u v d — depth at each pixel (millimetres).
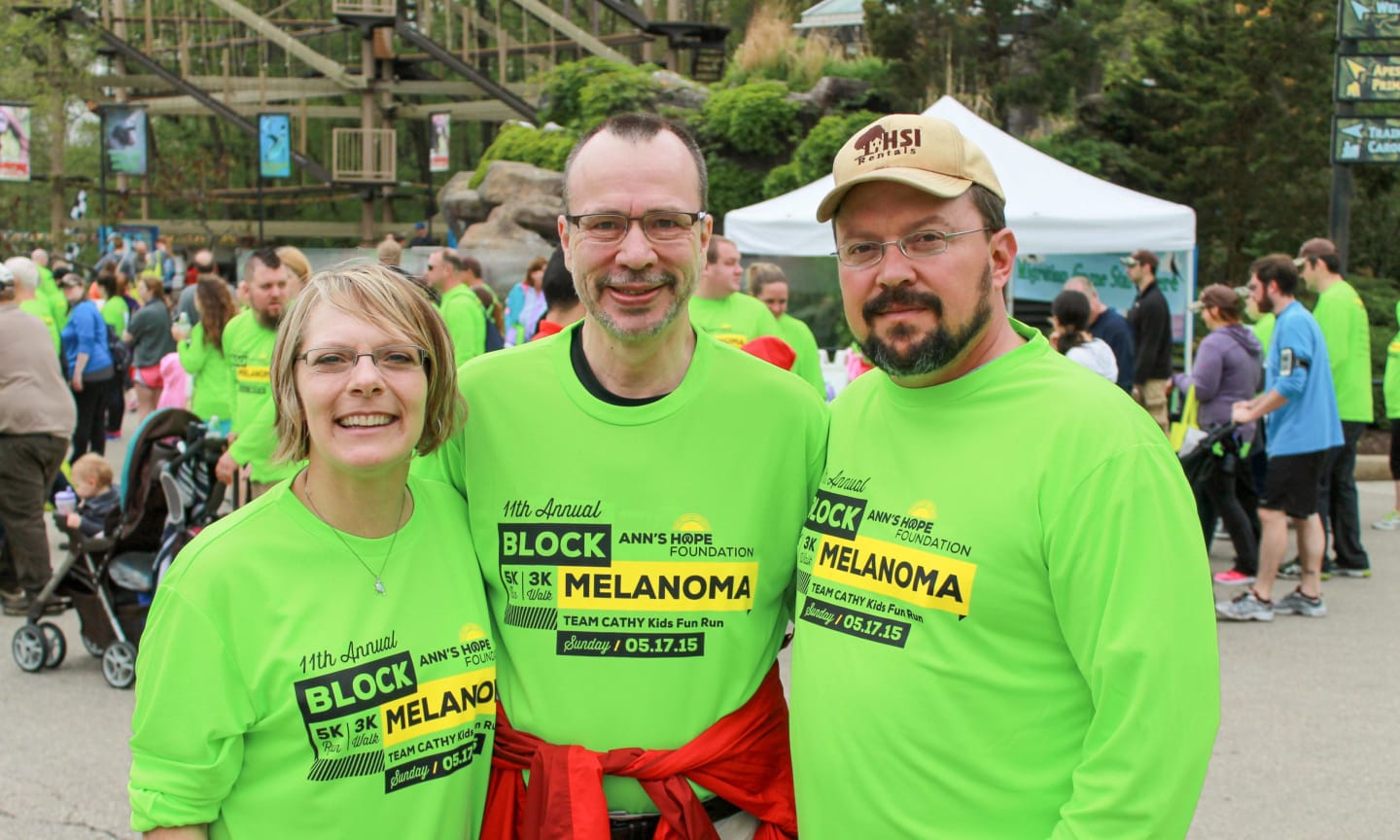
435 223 27297
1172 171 17141
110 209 32562
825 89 17781
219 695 1949
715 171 17609
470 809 2170
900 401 2143
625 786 2201
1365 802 4289
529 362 2328
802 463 2342
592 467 2246
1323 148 16266
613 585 2225
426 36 26172
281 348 2035
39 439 6496
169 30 30797
